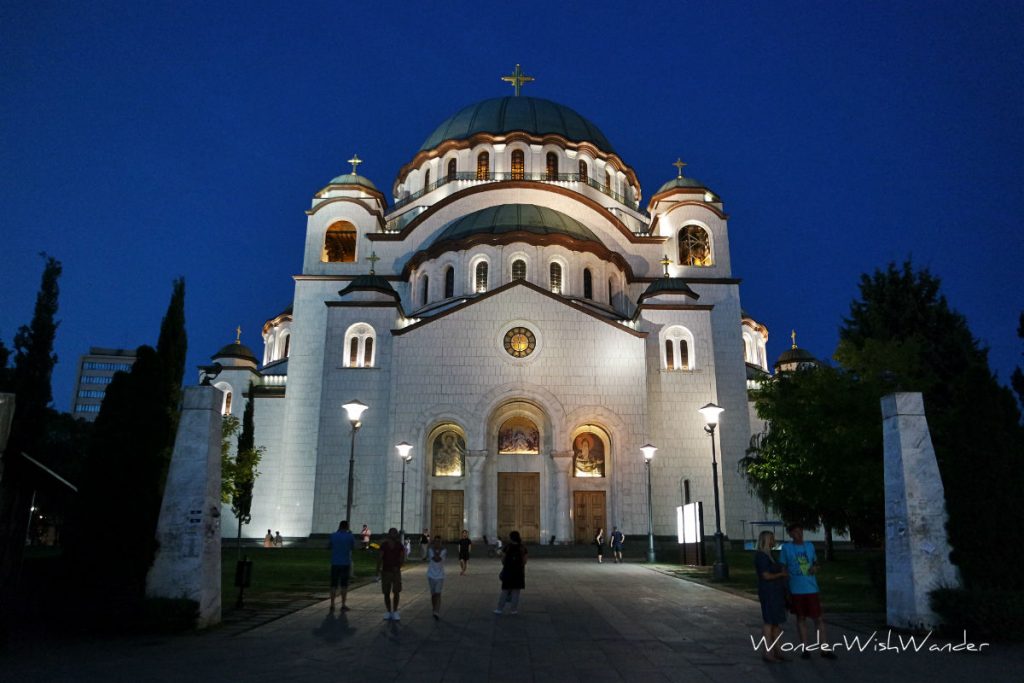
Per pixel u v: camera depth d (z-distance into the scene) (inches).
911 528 531.2
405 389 1628.9
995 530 520.7
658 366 1720.0
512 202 2059.5
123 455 581.3
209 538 551.2
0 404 447.8
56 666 404.8
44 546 1895.9
